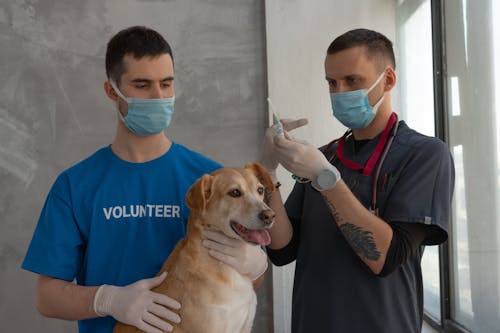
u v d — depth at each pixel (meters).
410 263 1.67
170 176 1.74
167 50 1.70
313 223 1.77
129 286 1.56
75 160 3.96
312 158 1.55
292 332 1.84
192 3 4.00
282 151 1.60
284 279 3.89
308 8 3.92
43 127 3.94
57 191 1.69
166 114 1.69
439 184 1.60
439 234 1.63
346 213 1.52
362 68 1.68
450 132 3.02
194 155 1.85
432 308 3.44
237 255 1.63
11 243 3.91
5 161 3.91
